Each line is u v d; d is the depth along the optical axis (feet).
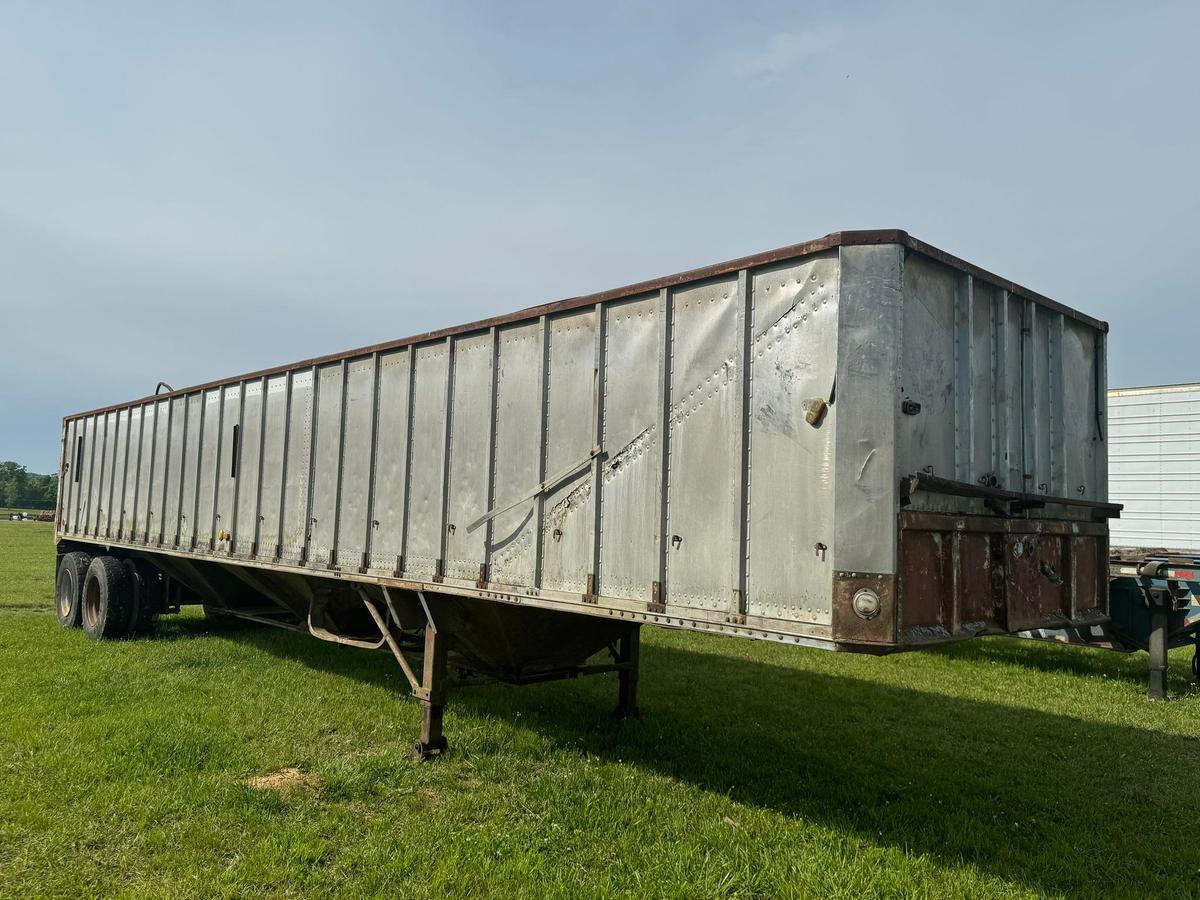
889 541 10.91
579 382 15.55
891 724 22.76
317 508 22.48
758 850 13.84
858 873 12.98
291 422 23.98
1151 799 17.01
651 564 13.82
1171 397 47.37
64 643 30.40
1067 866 13.56
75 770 16.19
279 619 29.84
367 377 21.17
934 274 12.71
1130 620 27.96
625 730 20.94
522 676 19.95
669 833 14.46
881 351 11.21
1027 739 21.40
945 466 12.59
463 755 18.40
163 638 32.12
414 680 18.89
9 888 11.79
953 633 12.07
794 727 22.06
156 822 14.14
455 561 18.01
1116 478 49.80
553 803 15.67
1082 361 17.10
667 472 13.69
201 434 28.66
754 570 12.28
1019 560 13.92
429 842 13.65
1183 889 12.99
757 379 12.51
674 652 33.22
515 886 12.28
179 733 18.57
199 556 27.45
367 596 21.75
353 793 15.85
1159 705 25.71
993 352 14.16
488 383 17.56
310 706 21.72
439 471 18.63
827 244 11.63
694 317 13.56
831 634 11.12
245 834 13.67
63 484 40.86
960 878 13.02
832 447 11.44
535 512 16.11
